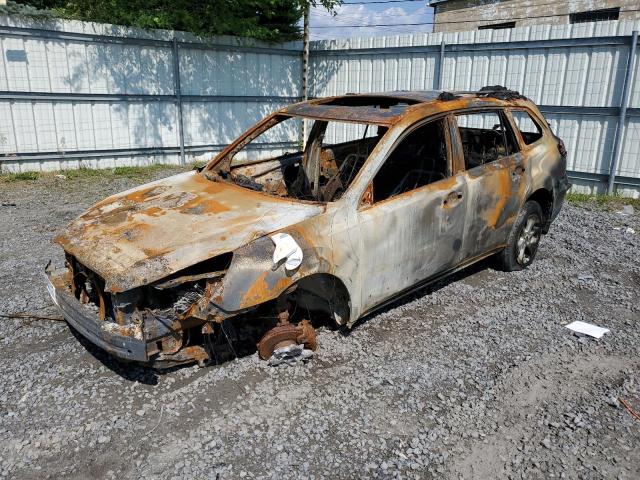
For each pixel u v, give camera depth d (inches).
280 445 121.6
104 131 427.5
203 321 138.9
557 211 237.1
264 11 488.1
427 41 434.9
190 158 479.2
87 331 136.5
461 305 194.2
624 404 139.4
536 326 179.9
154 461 116.5
